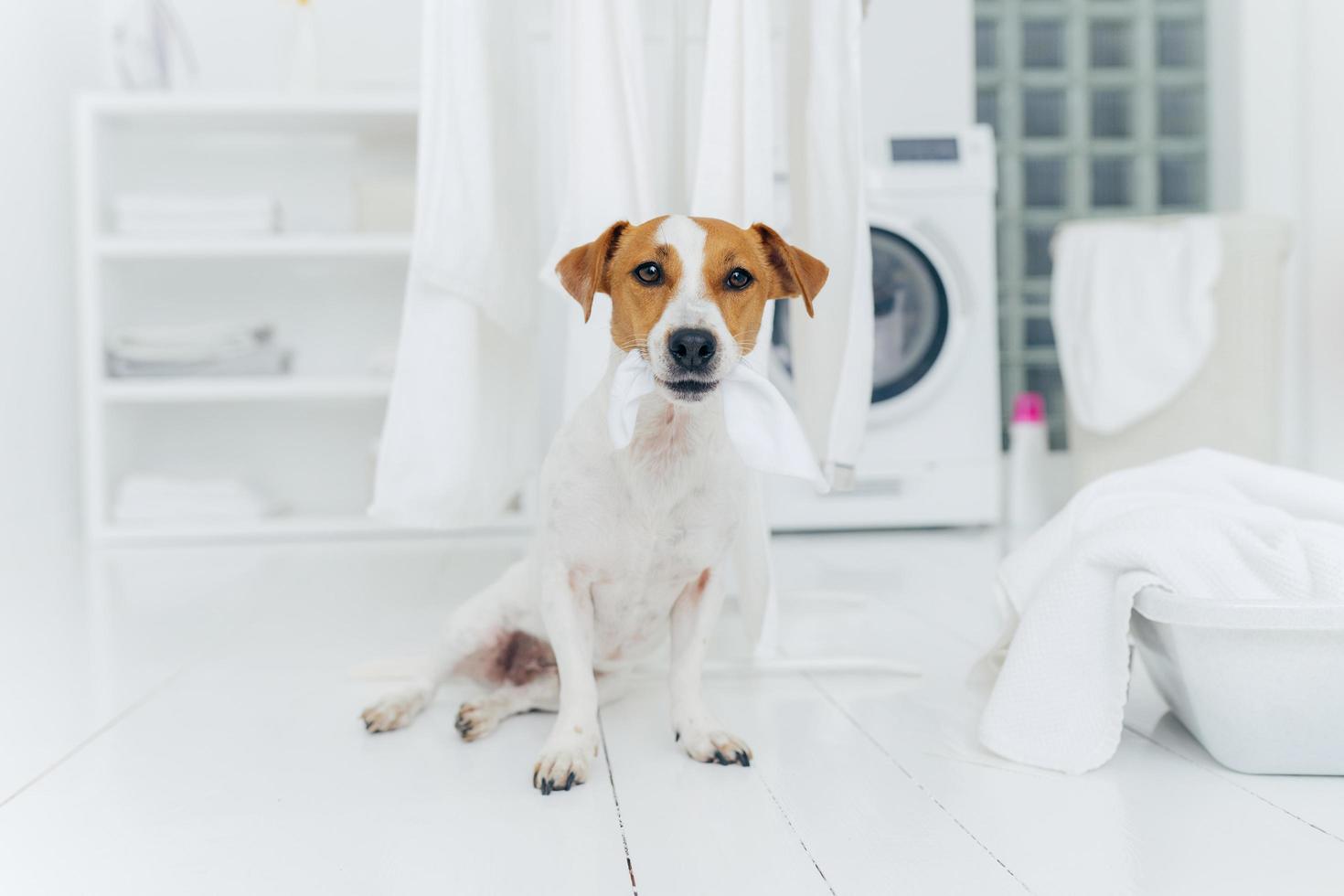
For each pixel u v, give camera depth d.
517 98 1.63
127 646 1.76
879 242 3.00
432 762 1.19
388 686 1.52
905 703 1.39
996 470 3.12
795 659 1.54
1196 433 2.84
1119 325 2.85
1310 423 3.21
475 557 2.73
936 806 1.04
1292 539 1.13
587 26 1.39
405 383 1.44
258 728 1.33
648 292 1.08
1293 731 1.07
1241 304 2.79
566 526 1.17
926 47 3.63
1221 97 3.76
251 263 3.49
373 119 3.22
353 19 3.45
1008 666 1.19
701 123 1.38
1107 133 3.93
